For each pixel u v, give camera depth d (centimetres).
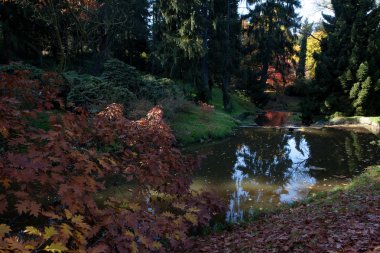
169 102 1842
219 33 2600
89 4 1545
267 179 1090
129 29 2764
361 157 1395
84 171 343
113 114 515
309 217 567
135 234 317
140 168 476
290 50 4069
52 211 308
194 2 2334
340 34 2719
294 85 4994
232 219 720
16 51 2162
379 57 2541
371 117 2441
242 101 3925
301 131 2178
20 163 287
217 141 1792
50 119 394
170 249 503
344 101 2666
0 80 429
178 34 2433
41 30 2191
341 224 483
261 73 4156
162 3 2447
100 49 2495
